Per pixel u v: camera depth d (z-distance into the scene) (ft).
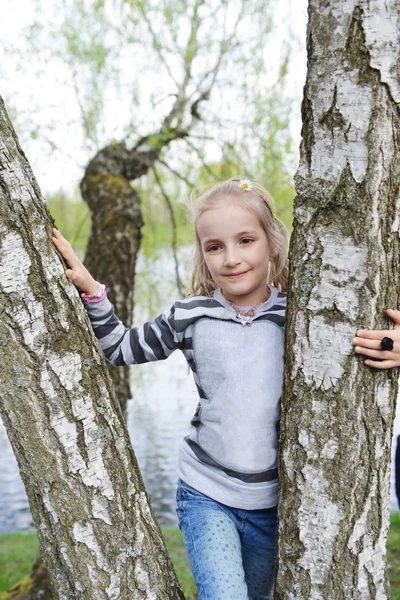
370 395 5.30
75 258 5.72
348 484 5.28
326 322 5.32
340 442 5.29
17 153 5.16
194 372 6.84
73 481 5.20
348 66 5.07
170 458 27.27
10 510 25.82
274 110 17.94
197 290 7.27
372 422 5.31
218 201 6.55
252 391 6.40
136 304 20.94
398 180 5.15
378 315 5.24
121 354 6.79
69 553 5.23
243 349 6.52
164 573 5.61
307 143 5.34
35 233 5.18
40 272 5.17
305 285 5.40
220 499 6.49
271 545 6.78
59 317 5.24
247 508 6.51
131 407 32.22
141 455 27.61
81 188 16.93
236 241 6.48
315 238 5.33
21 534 22.59
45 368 5.14
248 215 6.48
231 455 6.43
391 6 4.98
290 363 5.56
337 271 5.25
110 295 14.96
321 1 5.17
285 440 5.58
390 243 5.22
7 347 5.07
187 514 6.55
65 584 5.31
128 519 5.41
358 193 5.12
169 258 20.65
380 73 5.00
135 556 5.39
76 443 5.22
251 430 6.38
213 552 6.13
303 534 5.41
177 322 6.77
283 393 5.67
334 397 5.31
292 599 5.48
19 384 5.08
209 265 6.63
